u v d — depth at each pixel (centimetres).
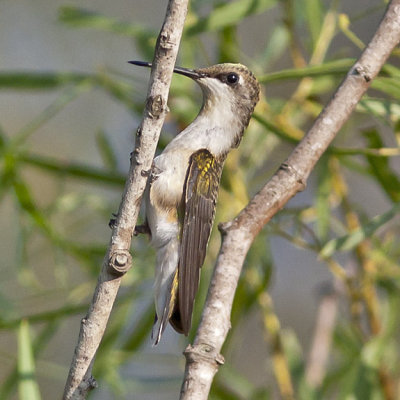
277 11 1266
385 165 842
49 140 1329
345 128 966
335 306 906
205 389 487
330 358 1086
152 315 909
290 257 1316
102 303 514
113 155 1002
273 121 918
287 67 1178
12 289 1229
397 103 723
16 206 898
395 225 914
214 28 820
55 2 1343
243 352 1280
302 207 893
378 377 891
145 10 1303
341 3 1204
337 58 1041
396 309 877
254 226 543
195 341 504
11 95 1397
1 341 1309
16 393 1015
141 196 521
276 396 1248
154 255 905
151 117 514
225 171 916
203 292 873
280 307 1297
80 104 1342
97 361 890
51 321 896
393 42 580
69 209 966
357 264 916
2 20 1340
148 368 1112
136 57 1316
